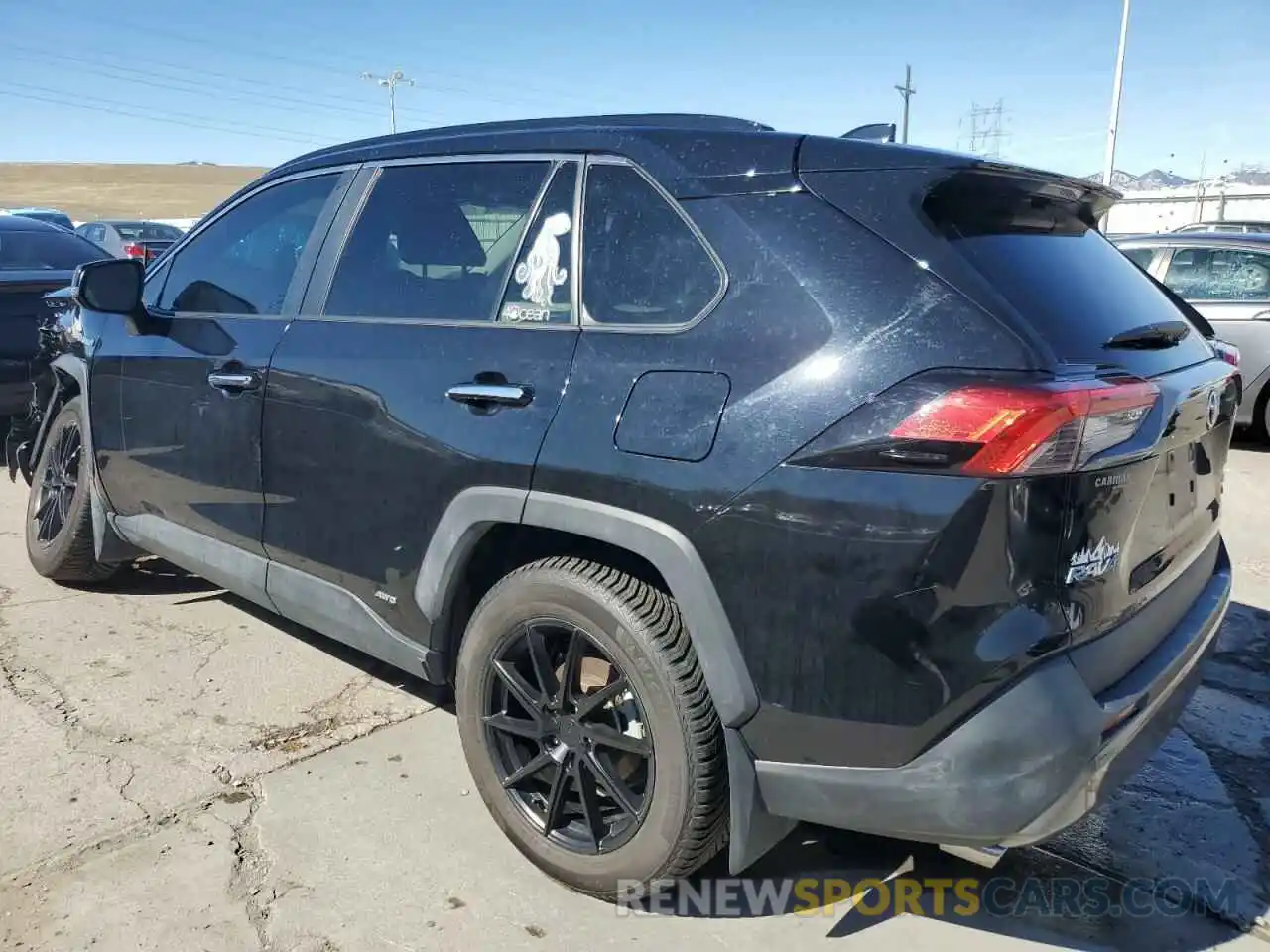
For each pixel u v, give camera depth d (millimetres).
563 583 2398
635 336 2332
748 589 2080
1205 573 2760
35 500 4594
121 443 3902
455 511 2596
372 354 2875
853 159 2211
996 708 1906
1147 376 2154
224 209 3770
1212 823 2885
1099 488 1957
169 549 3779
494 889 2549
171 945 2305
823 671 2023
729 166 2326
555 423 2383
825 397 2006
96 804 2834
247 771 3049
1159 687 2205
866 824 2084
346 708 3467
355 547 2938
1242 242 7641
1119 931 2445
